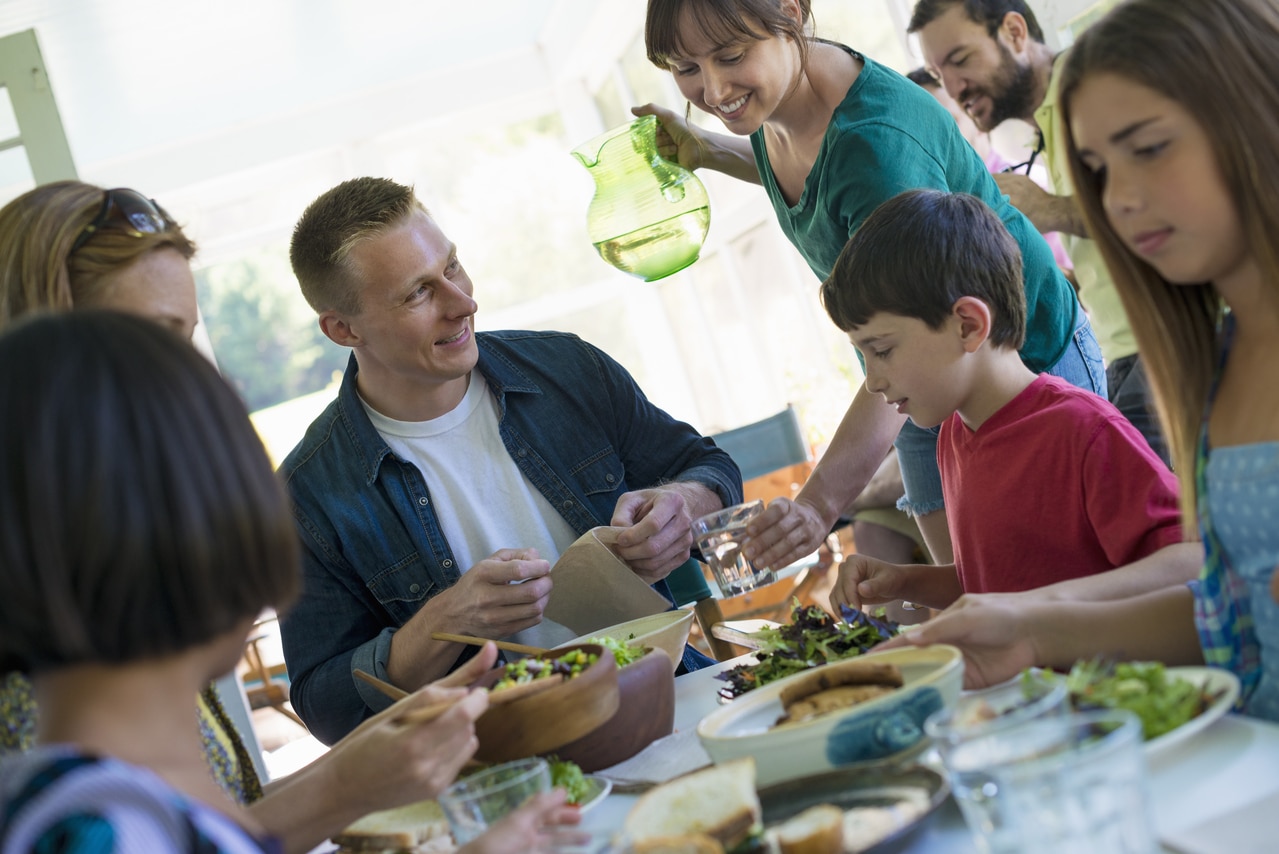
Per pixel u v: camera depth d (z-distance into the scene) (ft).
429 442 6.34
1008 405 4.62
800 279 18.44
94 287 3.93
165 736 2.20
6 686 2.89
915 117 5.83
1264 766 2.51
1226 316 3.40
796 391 19.61
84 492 1.96
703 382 24.68
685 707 4.42
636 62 21.90
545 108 25.67
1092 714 2.37
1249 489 3.14
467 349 6.15
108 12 17.20
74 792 1.88
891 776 2.69
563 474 6.35
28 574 1.96
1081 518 4.33
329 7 19.36
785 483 11.84
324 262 5.87
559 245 25.82
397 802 3.11
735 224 20.43
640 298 25.55
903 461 7.40
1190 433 3.46
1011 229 6.02
